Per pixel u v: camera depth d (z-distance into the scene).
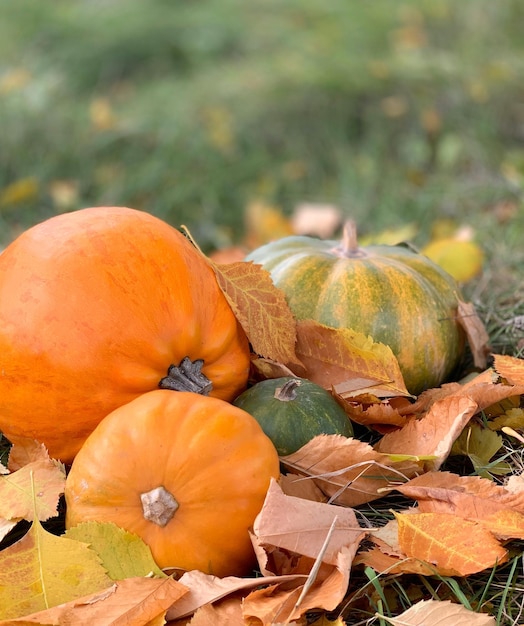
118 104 2.99
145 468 1.04
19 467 1.13
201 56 3.42
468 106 2.57
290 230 2.09
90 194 2.44
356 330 1.21
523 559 1.05
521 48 2.97
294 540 1.03
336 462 1.10
